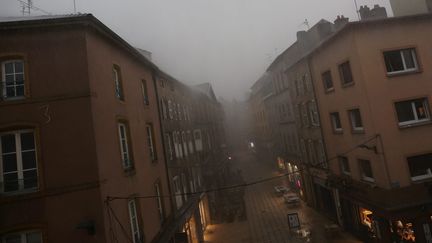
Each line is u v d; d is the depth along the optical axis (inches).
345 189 691.4
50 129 352.5
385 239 564.7
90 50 382.3
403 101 568.1
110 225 362.6
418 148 554.3
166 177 644.1
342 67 656.4
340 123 713.6
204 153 1117.7
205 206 989.8
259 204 1095.0
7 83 356.8
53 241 338.0
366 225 653.9
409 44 580.4
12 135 349.7
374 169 585.9
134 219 453.7
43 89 357.4
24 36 360.5
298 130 1022.4
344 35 609.3
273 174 1546.5
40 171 344.8
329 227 709.3
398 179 544.1
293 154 1157.1
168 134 733.3
